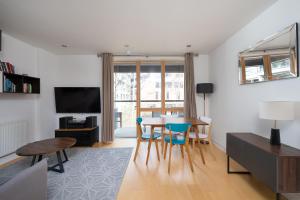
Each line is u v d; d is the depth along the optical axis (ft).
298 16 5.97
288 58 6.33
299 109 5.98
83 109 15.23
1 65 9.43
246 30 9.34
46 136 14.14
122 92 16.39
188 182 7.82
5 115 10.41
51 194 6.90
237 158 7.75
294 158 5.23
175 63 16.08
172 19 8.66
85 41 11.92
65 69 15.51
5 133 9.91
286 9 6.52
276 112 5.87
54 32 10.27
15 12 7.82
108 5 7.30
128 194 6.92
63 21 8.80
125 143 14.55
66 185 7.61
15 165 9.81
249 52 8.95
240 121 10.06
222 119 12.57
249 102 9.12
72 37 11.12
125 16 8.31
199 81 15.66
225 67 12.01
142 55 15.62
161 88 16.05
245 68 9.29
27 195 4.02
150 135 10.66
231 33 10.59
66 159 10.44
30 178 4.13
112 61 15.06
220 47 12.86
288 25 6.42
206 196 6.73
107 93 14.94
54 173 8.78
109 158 10.91
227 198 6.60
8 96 10.62
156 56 15.83
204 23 9.15
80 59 15.49
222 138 12.57
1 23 9.00
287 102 5.75
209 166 9.53
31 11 7.75
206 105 15.66
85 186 7.53
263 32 7.93
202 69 15.69
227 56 11.68
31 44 12.45
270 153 5.54
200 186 7.48
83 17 8.38
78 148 13.14
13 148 10.52
